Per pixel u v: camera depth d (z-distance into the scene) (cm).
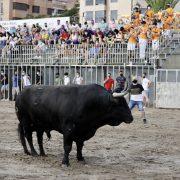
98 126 2347
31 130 2558
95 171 2217
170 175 2183
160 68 6222
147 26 6312
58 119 2339
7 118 4594
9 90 7275
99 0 16612
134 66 6306
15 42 7250
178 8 10144
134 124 4238
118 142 3138
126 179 2066
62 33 6888
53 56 6931
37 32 7206
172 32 6372
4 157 2525
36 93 2438
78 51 6738
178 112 5556
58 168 2262
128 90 2327
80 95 2295
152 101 6216
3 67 7294
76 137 2359
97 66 6562
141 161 2511
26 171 2194
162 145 3053
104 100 2277
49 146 2911
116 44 6469
